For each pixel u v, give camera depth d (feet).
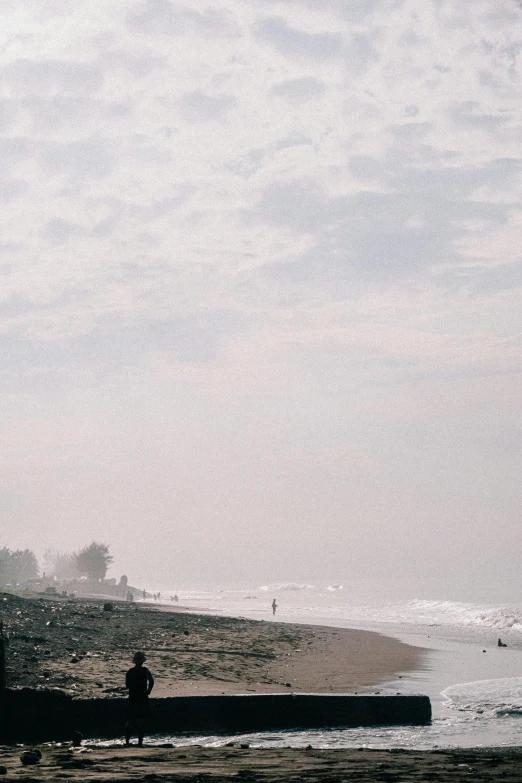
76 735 51.31
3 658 53.93
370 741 54.80
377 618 299.17
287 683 86.17
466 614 314.14
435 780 29.99
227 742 54.19
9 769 33.53
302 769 33.88
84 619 156.97
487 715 67.15
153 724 57.52
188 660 101.81
